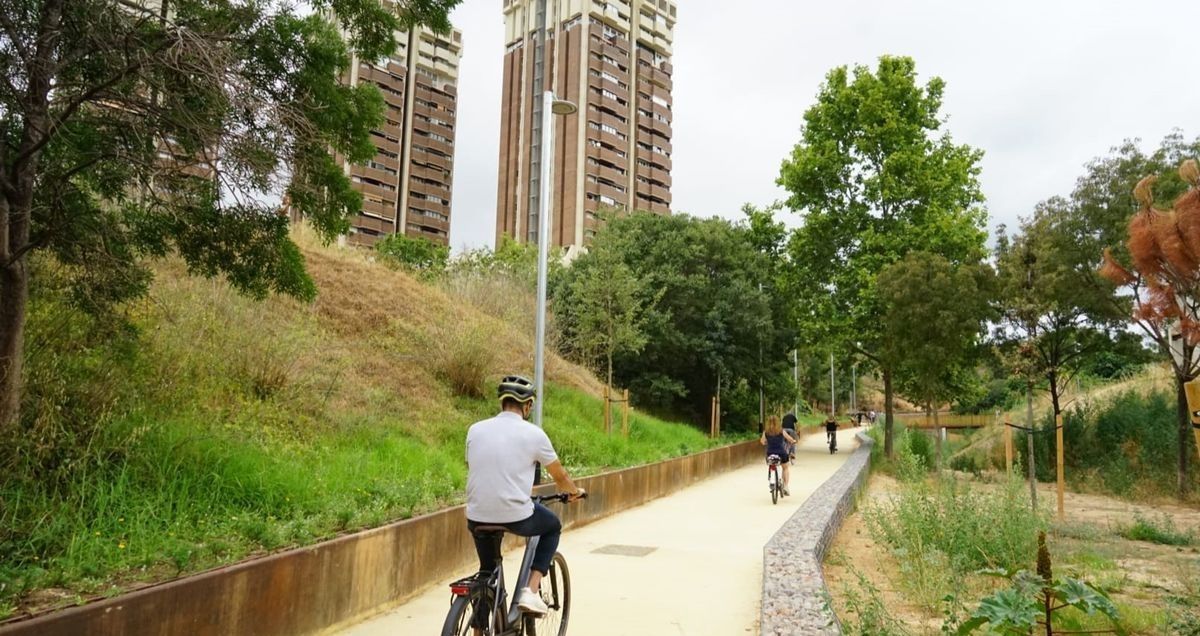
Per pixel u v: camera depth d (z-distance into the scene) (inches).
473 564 311.4
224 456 255.1
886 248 1113.4
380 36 303.6
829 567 335.3
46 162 236.7
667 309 1137.4
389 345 569.6
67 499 198.5
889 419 1123.9
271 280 299.4
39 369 241.6
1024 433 907.4
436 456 389.1
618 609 252.7
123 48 214.7
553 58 3614.7
